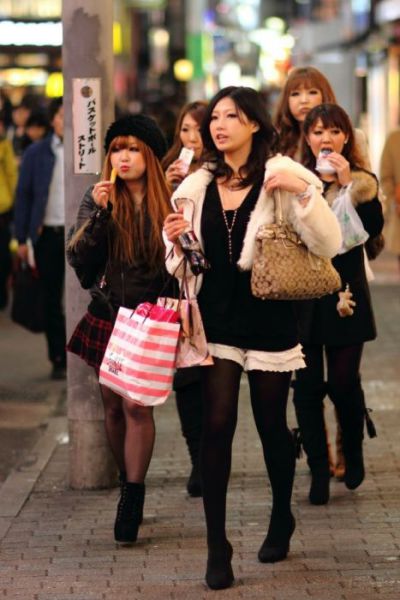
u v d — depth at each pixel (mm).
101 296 13453
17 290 22859
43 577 12539
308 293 12117
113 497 15352
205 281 12359
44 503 15141
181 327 12609
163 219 13250
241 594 11992
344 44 62594
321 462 14922
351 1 65125
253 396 12516
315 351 14914
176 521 14312
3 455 17969
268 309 12281
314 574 12500
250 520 14281
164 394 12742
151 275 13281
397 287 34500
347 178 14320
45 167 22453
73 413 15609
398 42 59500
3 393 22094
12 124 39062
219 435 12227
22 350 26312
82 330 13820
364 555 13047
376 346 25797
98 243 13227
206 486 12234
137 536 13734
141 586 12258
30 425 19781
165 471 16453
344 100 60625
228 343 12266
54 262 22734
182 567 12789
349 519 14312
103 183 13086
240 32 113188
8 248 30766
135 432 13500
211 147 12516
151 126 13344
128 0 95000
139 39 118062
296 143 15727
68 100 15086
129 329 12852
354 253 14680
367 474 16188
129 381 12758
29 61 52500
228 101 12250
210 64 95500
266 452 12672
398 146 26438
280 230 12055
